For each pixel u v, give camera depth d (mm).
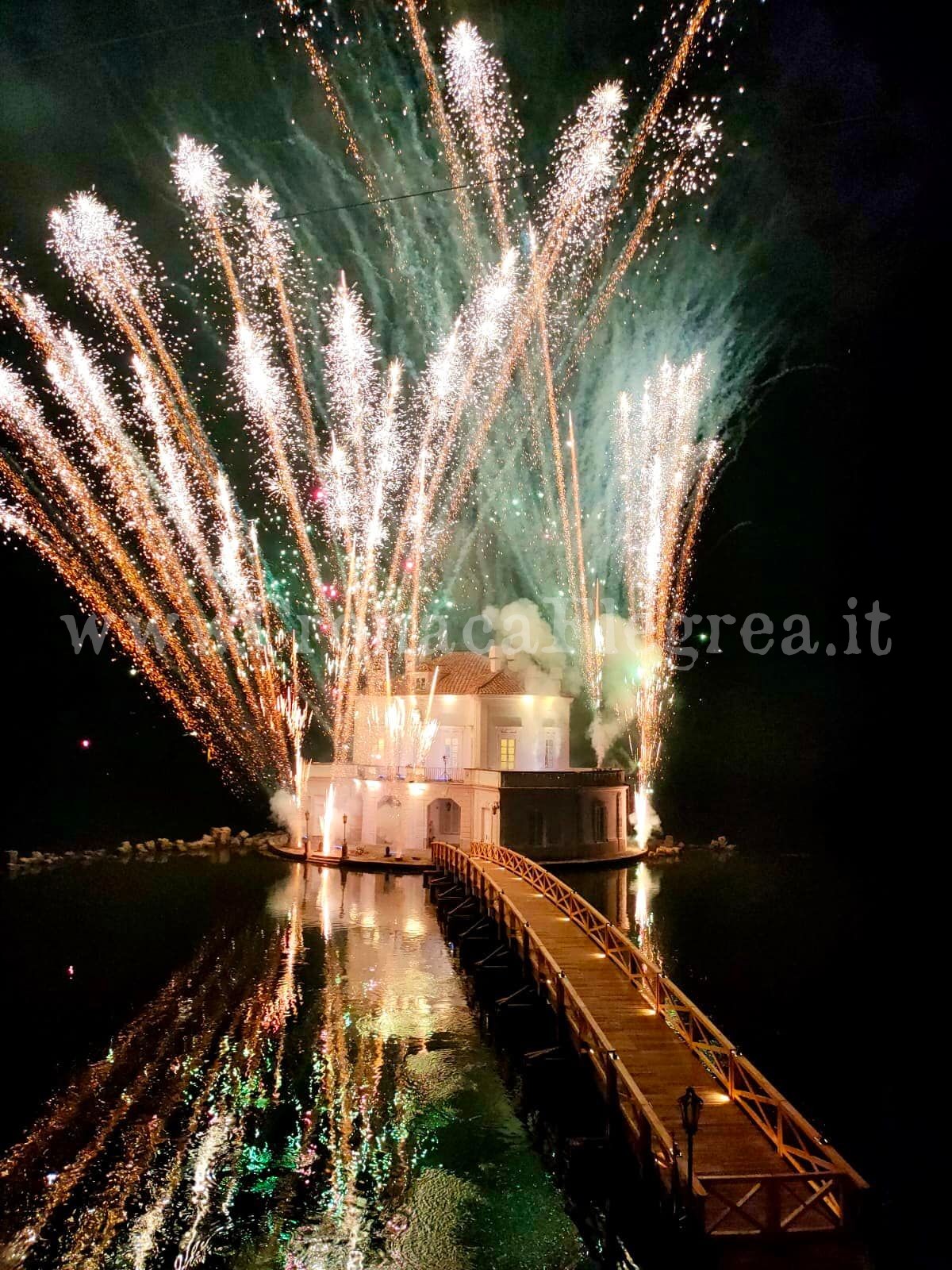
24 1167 17469
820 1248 13016
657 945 32812
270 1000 26703
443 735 51875
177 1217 15875
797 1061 22656
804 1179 13211
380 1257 14859
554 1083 21078
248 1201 16359
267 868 48250
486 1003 26438
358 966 30078
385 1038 23828
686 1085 17375
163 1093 20578
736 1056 16781
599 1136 18484
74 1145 18250
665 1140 14641
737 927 35812
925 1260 14836
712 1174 14133
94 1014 25469
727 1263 12758
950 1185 17188
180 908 38500
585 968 24031
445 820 51938
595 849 48938
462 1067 22078
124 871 47500
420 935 34125
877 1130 19281
